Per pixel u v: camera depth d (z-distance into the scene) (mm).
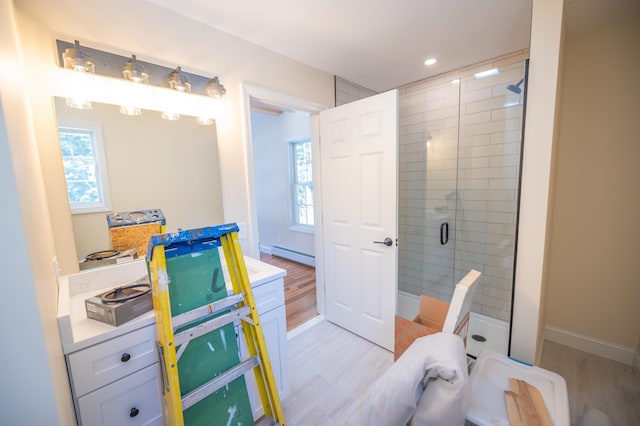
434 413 949
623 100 1852
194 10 1568
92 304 1074
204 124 1762
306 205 4445
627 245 1918
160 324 1006
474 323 2281
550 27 1449
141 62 1476
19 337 601
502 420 1044
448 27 1795
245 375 1389
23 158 714
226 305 1137
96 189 1404
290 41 1925
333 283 2508
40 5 1195
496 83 2084
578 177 2041
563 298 2180
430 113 2512
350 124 2174
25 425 633
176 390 958
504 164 2105
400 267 2885
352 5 1539
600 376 1828
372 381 1823
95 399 982
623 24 1812
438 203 2553
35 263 645
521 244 1677
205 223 1812
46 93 1235
